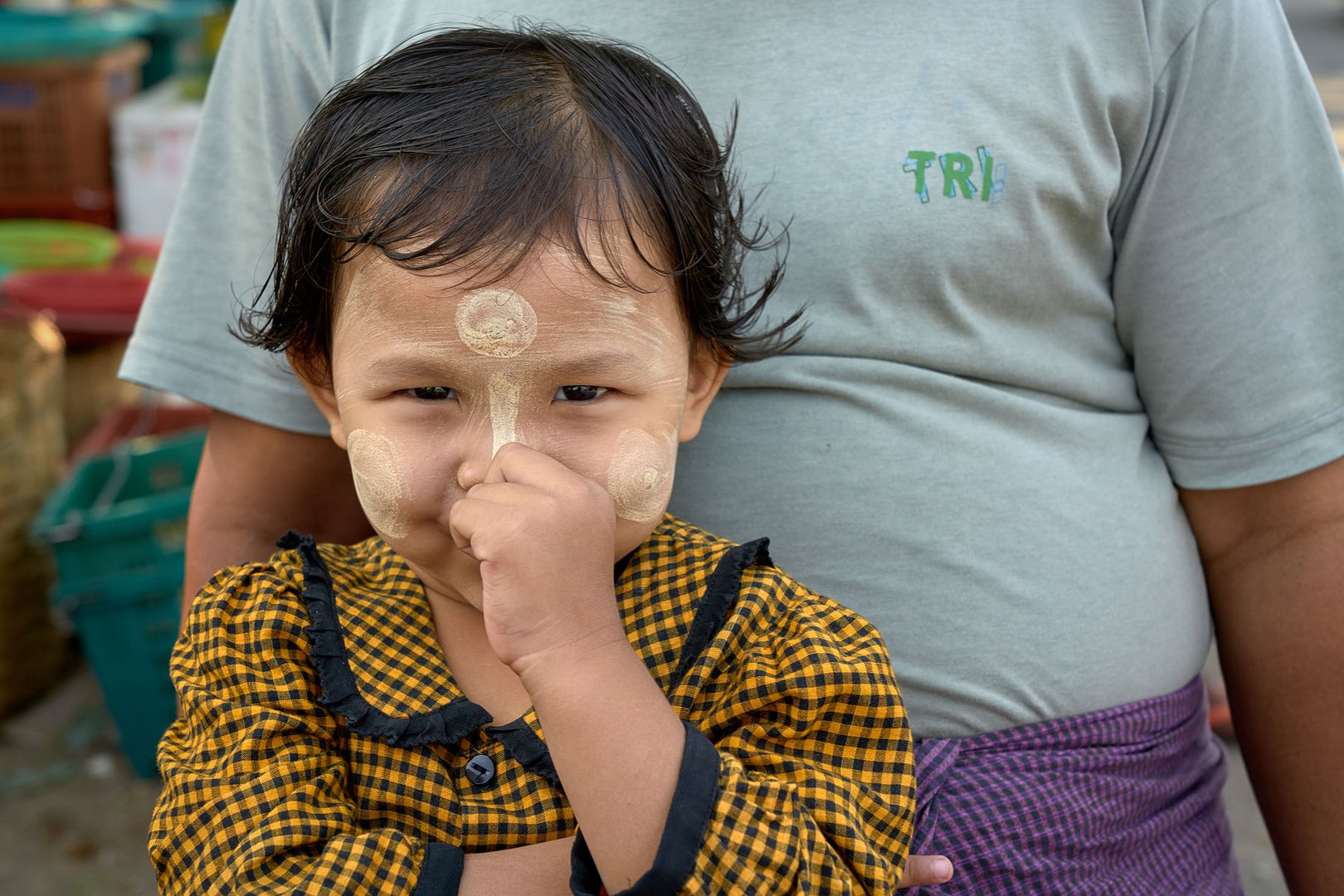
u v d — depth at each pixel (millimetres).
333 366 1234
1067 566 1406
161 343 1542
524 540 1062
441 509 1157
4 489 3359
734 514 1391
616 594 1251
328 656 1216
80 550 3055
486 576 1069
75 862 2873
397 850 1104
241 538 1589
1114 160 1397
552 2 1411
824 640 1175
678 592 1249
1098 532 1428
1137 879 1425
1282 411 1419
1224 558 1559
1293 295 1407
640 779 1051
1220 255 1408
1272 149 1391
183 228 1561
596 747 1054
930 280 1369
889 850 1145
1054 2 1368
